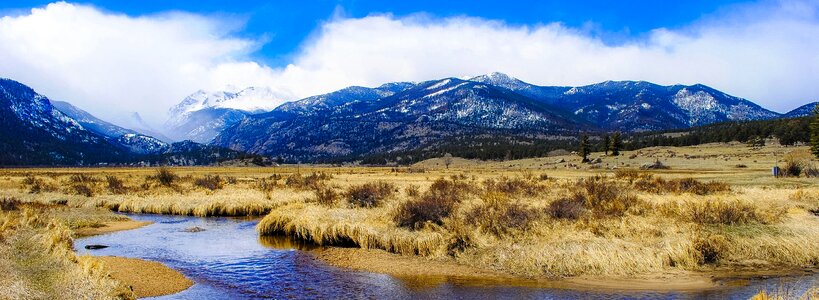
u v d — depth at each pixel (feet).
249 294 53.36
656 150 466.29
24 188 183.52
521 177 206.39
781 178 160.66
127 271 63.00
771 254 62.23
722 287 52.44
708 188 113.91
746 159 321.52
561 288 53.47
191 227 102.12
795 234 65.82
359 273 61.52
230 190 170.30
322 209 94.12
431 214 76.38
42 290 44.32
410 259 67.67
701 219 70.33
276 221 90.94
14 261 54.24
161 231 96.94
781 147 385.70
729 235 65.26
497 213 74.95
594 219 72.33
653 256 59.67
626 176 189.57
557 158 506.89
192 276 61.00
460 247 68.28
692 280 55.16
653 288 52.60
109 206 138.51
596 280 56.03
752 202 86.28
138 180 236.63
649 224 69.62
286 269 64.13
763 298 42.98
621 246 61.52
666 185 123.75
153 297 52.21
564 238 65.21
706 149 431.02
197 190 168.66
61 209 117.80
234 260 69.67
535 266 60.13
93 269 51.70
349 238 78.13
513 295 51.47
